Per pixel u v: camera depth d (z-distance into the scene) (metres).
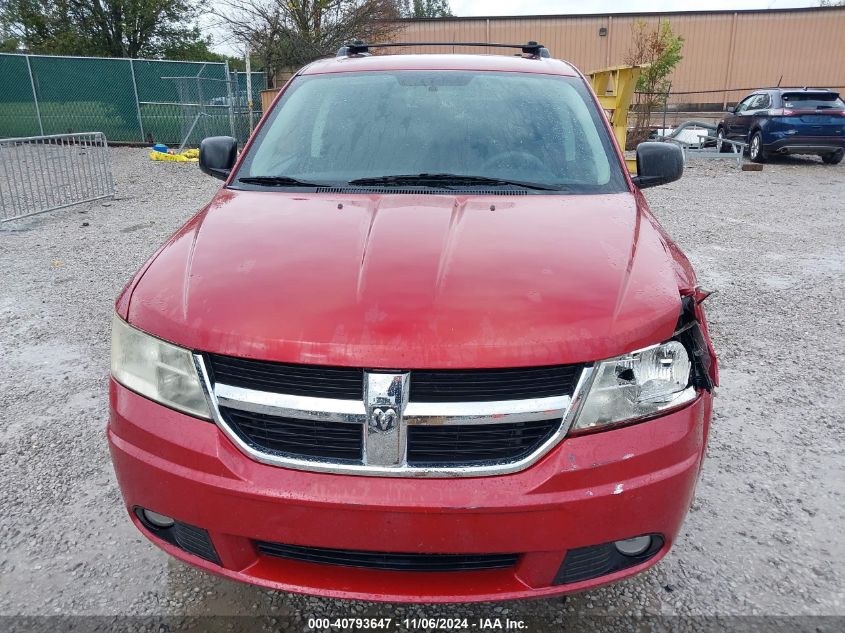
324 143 3.14
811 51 31.78
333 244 2.29
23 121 19.84
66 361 4.48
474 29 31.31
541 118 3.21
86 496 3.05
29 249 7.50
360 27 21.20
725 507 2.99
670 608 2.43
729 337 4.91
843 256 7.22
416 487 1.84
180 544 2.11
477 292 1.99
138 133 20.08
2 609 2.40
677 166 3.29
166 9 29.72
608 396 1.91
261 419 1.92
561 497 1.84
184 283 2.16
